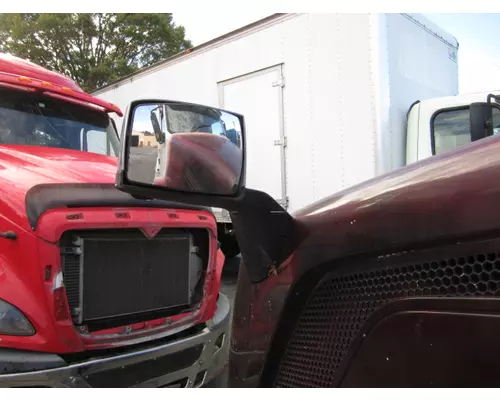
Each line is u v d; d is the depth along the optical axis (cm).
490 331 89
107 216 249
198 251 309
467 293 95
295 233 148
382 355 111
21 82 363
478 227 94
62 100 401
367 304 119
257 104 585
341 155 498
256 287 162
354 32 484
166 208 283
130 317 265
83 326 239
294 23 539
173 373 265
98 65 2184
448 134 475
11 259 222
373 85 468
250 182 596
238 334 172
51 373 213
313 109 523
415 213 107
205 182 142
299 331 144
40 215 226
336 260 130
